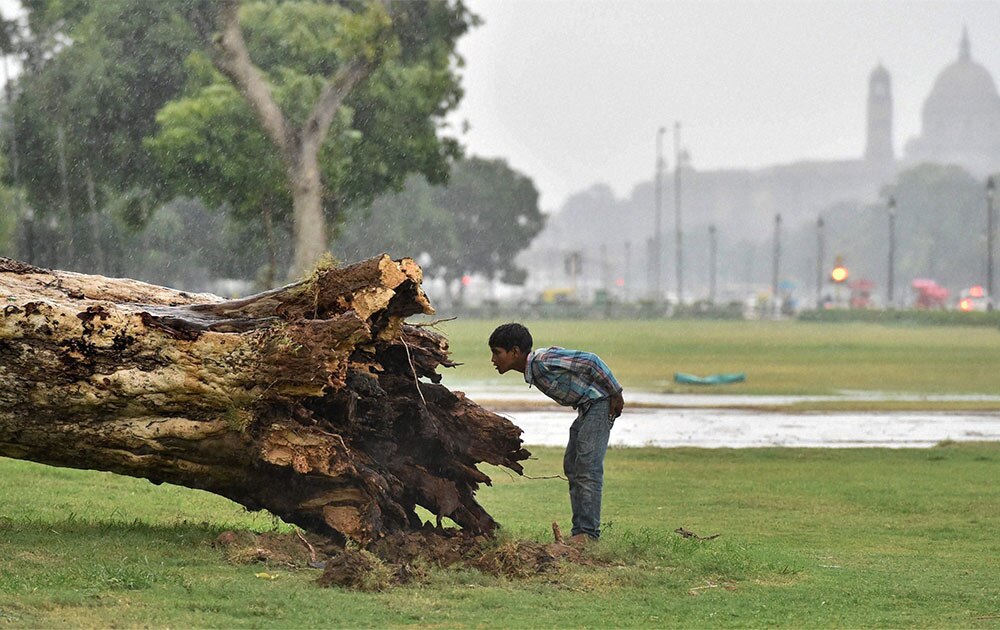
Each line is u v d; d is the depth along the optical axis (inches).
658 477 1259.8
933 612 650.8
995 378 2854.3
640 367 3112.7
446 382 2573.8
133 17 2785.4
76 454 756.0
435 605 627.2
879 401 2265.0
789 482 1234.6
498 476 1244.5
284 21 2751.0
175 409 733.9
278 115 2637.8
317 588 653.3
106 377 729.6
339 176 2758.4
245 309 751.7
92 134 2881.4
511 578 703.1
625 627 594.9
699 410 2074.3
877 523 994.7
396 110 2832.2
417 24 2881.4
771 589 700.0
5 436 753.6
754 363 3321.9
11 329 729.6
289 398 726.5
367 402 759.1
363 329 715.4
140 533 780.6
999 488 1206.3
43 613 566.9
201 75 2701.8
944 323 6417.3
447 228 7613.2
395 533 757.9
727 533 930.1
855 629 606.5
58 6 2819.9
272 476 756.0
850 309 7239.2
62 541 735.1
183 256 4092.0
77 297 787.4
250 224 3056.1
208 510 943.7
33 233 3324.3
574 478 803.4
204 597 613.0
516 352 806.5
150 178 2938.0
